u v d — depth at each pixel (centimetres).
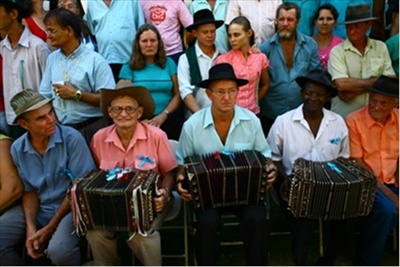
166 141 316
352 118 339
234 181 290
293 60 391
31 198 319
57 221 302
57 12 331
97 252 298
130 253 349
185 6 423
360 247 322
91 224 284
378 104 324
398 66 402
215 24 379
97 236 290
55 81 344
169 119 395
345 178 288
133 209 275
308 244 306
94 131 352
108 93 298
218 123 318
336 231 316
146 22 420
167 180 318
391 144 334
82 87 341
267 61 384
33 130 297
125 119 300
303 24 440
